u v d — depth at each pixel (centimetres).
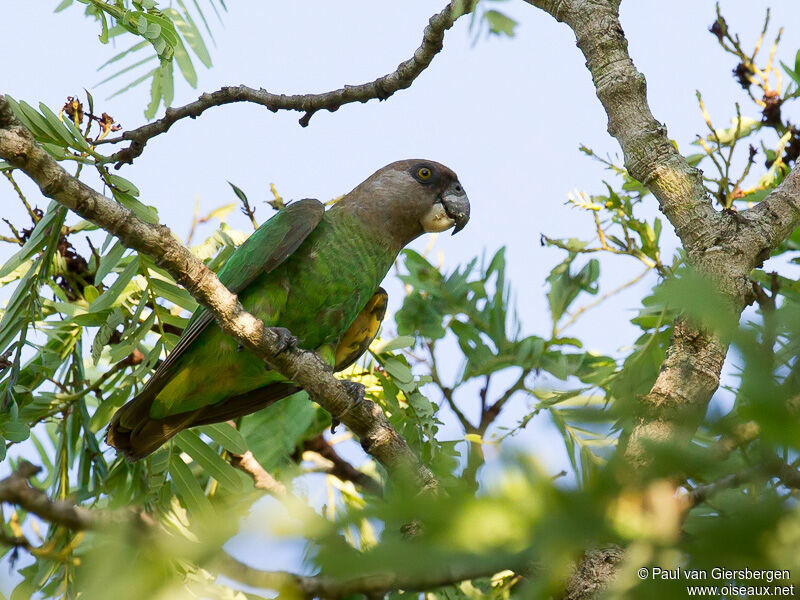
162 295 803
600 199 920
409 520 180
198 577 472
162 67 827
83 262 929
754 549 162
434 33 756
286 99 831
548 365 959
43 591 639
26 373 851
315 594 233
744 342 166
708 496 201
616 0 688
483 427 961
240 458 852
